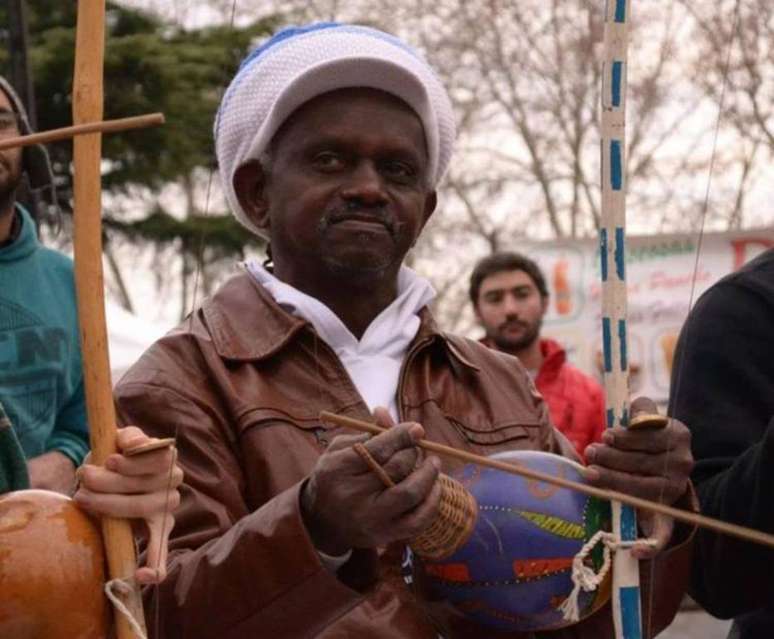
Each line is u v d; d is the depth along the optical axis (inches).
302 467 147.9
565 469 145.1
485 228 1093.8
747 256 613.3
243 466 148.9
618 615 142.9
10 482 130.4
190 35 537.3
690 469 145.2
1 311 199.2
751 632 169.8
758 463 157.8
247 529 135.3
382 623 145.3
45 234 321.4
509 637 151.2
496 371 165.0
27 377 199.0
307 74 152.2
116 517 125.9
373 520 131.6
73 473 201.3
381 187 153.7
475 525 142.0
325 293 156.5
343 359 155.4
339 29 157.0
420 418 155.9
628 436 143.6
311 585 134.2
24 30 346.9
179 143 553.0
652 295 603.8
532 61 1011.3
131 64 527.2
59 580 123.6
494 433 159.0
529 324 335.0
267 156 157.8
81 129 119.4
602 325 144.9
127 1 520.1
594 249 604.7
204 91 540.1
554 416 330.3
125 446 126.9
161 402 148.4
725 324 170.2
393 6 954.7
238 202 162.2
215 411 149.3
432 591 147.3
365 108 153.5
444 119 160.1
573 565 142.3
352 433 150.4
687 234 599.5
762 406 167.9
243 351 152.6
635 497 142.9
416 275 162.1
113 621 127.0
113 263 693.3
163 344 153.4
